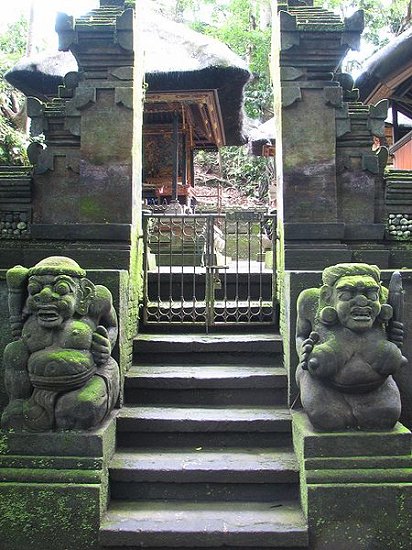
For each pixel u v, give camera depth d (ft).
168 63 36.22
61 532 12.28
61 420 13.08
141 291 20.62
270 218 20.57
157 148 46.26
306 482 12.48
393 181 18.67
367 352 13.10
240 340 18.45
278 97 19.16
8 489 12.41
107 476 13.42
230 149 87.56
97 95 18.47
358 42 18.22
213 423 15.16
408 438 12.82
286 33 18.33
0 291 15.98
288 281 16.06
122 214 18.31
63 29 18.16
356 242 18.56
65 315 13.52
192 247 28.27
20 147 39.83
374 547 12.15
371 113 18.63
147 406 16.43
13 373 13.44
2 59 54.03
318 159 18.39
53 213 18.70
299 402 15.83
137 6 19.65
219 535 12.09
